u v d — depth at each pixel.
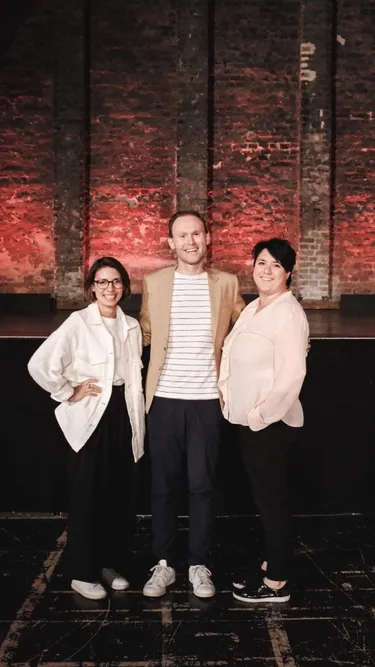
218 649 2.48
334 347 3.88
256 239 9.01
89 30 8.70
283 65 8.82
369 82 8.87
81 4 8.59
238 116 8.86
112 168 8.87
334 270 9.10
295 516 3.87
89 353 2.85
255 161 8.92
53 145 8.77
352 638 2.55
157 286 2.93
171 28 8.73
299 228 8.99
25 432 3.88
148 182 8.91
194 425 2.90
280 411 2.66
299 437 3.89
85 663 2.39
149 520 3.75
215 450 2.93
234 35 8.75
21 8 8.55
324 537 3.53
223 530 3.62
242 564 3.21
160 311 2.91
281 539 2.81
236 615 2.72
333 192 9.01
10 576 3.07
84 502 2.83
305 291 9.07
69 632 2.59
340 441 3.91
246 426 2.81
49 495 3.89
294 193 9.00
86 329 2.86
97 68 8.75
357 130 8.92
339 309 9.09
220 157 8.91
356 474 3.92
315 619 2.69
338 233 9.05
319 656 2.44
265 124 8.88
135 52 8.73
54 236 8.89
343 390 3.89
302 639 2.54
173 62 8.75
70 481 2.88
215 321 2.90
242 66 8.79
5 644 2.51
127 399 2.88
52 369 2.77
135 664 2.39
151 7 8.69
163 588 2.89
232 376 2.79
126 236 8.98
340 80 8.84
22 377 3.87
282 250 2.73
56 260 8.91
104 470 2.85
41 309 8.82
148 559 3.26
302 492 3.91
